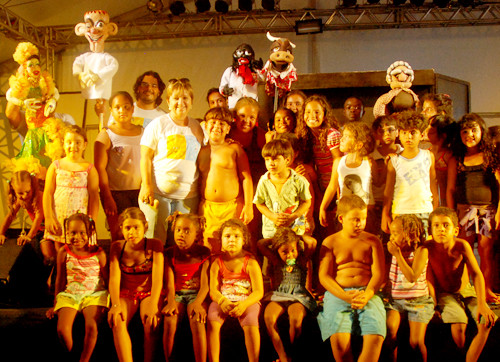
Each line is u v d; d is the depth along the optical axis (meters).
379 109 4.75
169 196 3.71
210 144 3.81
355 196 3.16
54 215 3.63
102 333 3.18
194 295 3.17
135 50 9.12
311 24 8.25
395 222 3.14
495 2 8.24
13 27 8.08
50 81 4.84
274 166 3.41
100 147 3.90
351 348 3.07
